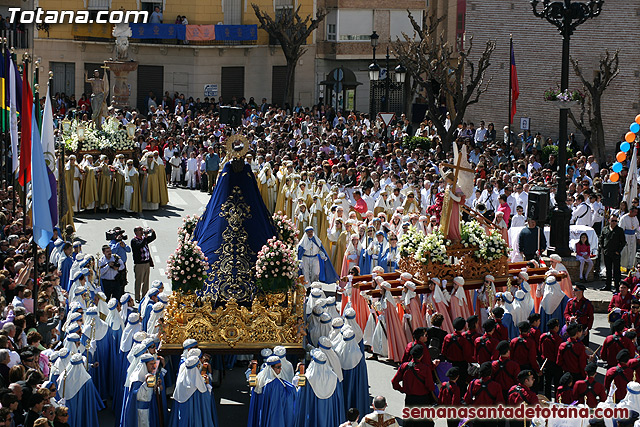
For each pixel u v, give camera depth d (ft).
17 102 83.56
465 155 66.95
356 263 79.77
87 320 57.62
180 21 216.54
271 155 114.73
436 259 65.31
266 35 218.59
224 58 219.82
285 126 162.81
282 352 51.52
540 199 83.35
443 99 200.64
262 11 216.33
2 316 57.93
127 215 119.34
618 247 82.07
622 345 59.06
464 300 66.33
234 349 55.57
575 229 90.07
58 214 78.89
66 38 213.25
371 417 45.57
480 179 108.58
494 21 175.94
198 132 155.33
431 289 65.82
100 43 214.28
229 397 59.11
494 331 57.77
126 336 56.13
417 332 53.52
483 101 179.83
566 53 85.97
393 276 68.74
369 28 218.38
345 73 211.61
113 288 75.00
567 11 85.25
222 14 220.02
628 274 83.61
